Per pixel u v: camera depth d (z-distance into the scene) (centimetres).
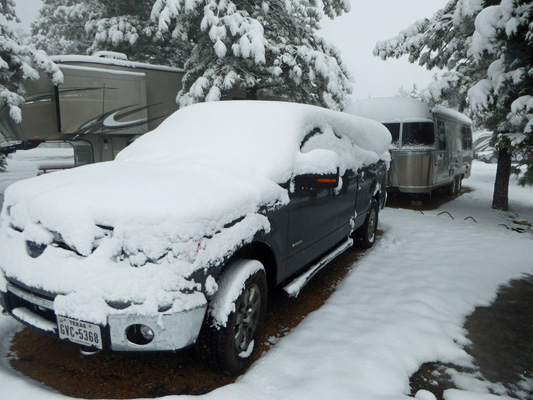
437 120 930
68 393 227
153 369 254
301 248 332
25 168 1833
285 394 222
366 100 974
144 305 199
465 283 422
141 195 219
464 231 686
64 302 204
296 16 1334
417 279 427
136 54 1725
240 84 1154
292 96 1354
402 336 294
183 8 1108
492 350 294
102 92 1077
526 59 533
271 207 279
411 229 687
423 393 234
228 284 239
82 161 1116
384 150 587
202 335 233
